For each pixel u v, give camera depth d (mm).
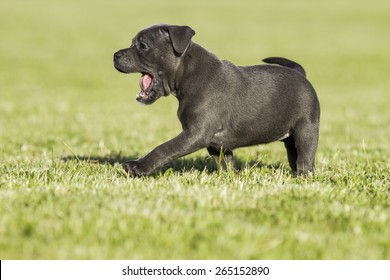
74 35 59406
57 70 41562
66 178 10234
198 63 10336
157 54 10414
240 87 10547
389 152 15578
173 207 8406
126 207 8203
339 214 8477
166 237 7367
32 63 44031
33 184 9781
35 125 21078
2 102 27750
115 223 7641
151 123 22000
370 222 8227
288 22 71250
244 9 83750
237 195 9086
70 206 8258
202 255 7086
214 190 9352
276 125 10883
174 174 11031
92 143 17203
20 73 39438
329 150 16047
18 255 7012
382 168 12422
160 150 10070
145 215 7906
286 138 11656
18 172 10930
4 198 8672
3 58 45844
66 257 7000
